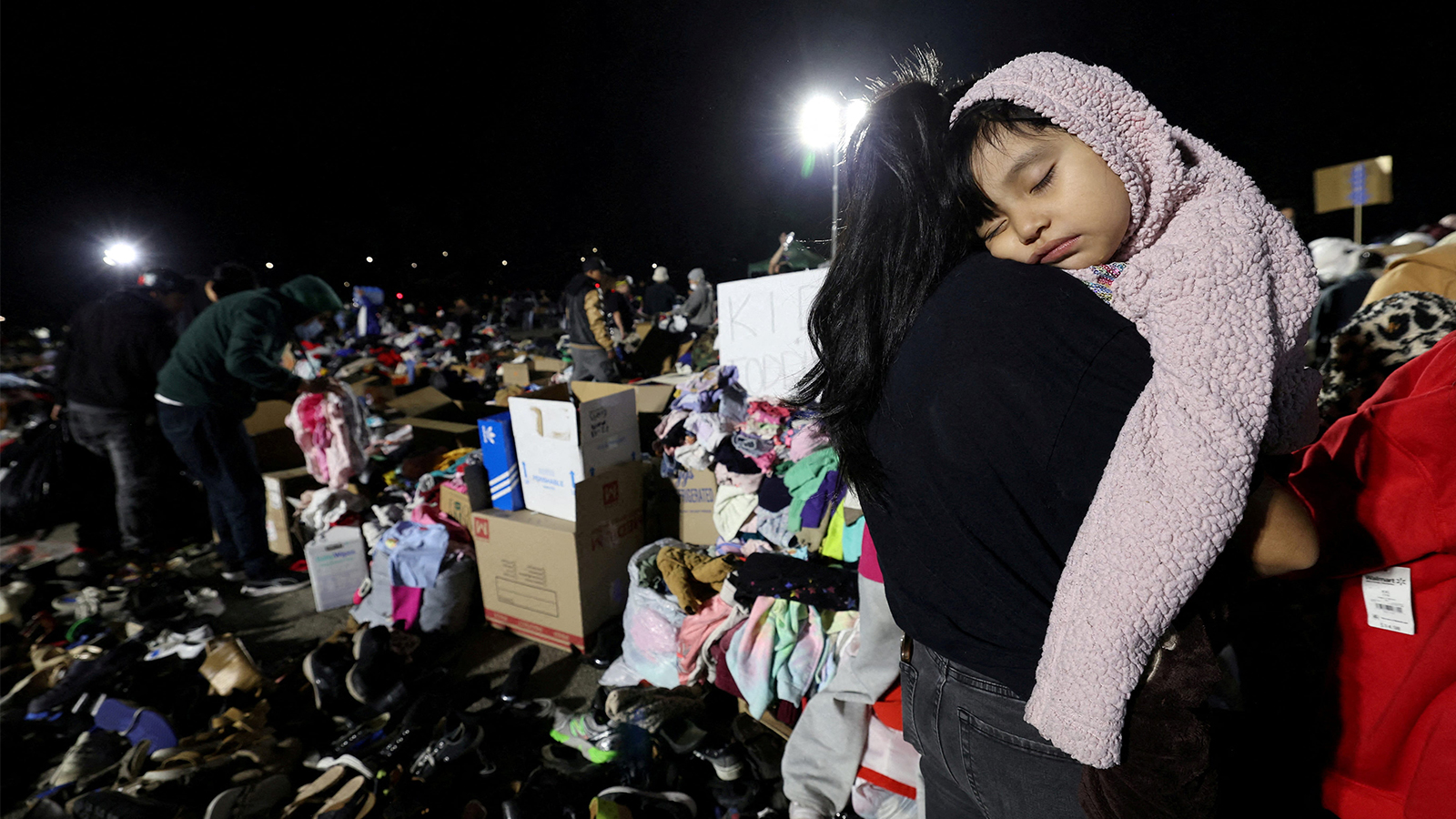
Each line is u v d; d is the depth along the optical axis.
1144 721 0.75
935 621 0.92
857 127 0.91
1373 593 1.02
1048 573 0.80
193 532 4.67
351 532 3.64
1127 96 0.70
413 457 4.42
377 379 6.79
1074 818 0.88
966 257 0.87
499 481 3.29
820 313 0.97
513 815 2.07
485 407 6.08
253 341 3.56
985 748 0.93
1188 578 0.66
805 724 2.12
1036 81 0.72
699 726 2.42
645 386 5.10
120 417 4.17
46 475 4.29
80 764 2.40
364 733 2.51
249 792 2.19
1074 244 0.73
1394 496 0.95
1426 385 0.98
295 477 4.23
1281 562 0.75
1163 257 0.69
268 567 3.88
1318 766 1.14
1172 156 0.69
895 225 0.87
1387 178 4.52
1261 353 0.64
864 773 2.05
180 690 2.80
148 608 3.50
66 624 3.52
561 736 2.51
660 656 2.69
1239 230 0.67
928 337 0.83
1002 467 0.78
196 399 3.58
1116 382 0.71
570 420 3.02
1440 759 0.96
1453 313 1.43
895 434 0.89
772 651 2.39
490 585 3.25
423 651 3.02
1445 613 0.95
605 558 3.11
